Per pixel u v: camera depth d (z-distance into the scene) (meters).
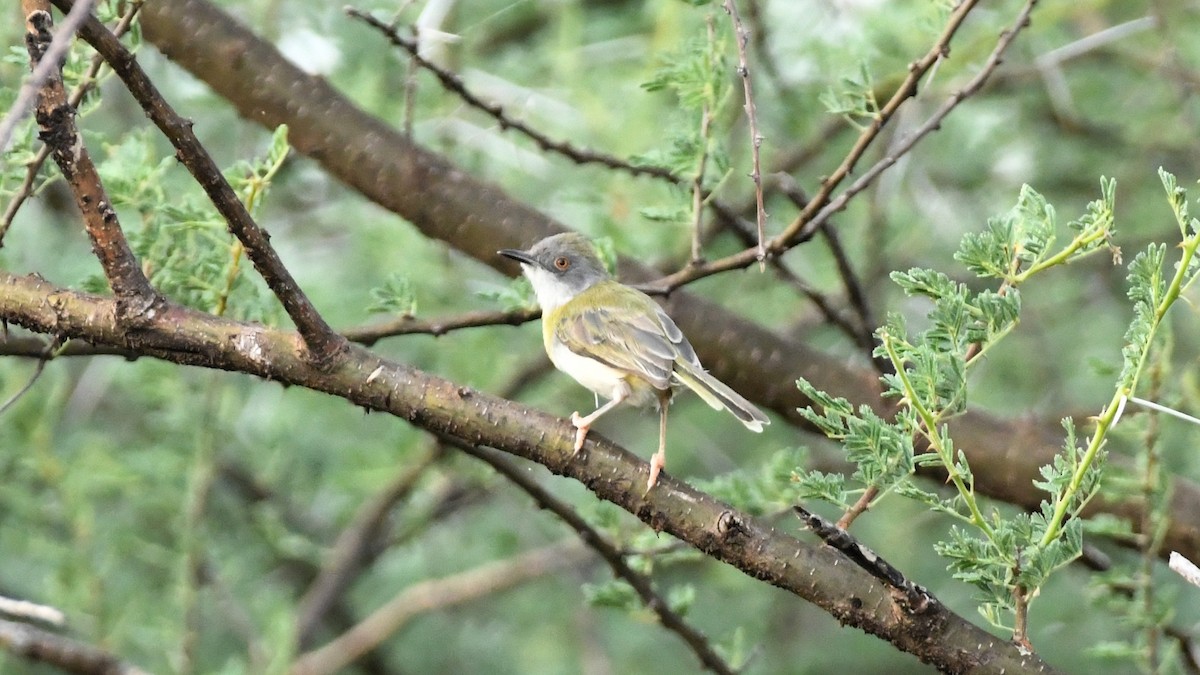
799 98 13.41
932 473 9.94
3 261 9.45
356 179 10.52
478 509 16.44
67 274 12.55
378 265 14.13
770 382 10.42
